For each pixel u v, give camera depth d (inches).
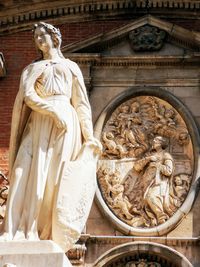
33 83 364.2
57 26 733.9
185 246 628.4
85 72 698.8
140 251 627.2
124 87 694.5
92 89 695.1
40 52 387.2
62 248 341.1
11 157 359.6
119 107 687.1
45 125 354.6
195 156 661.3
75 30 730.2
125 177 658.2
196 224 637.9
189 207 642.2
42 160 346.9
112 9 732.0
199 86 690.8
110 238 633.0
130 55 700.7
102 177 658.2
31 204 340.5
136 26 713.6
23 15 735.7
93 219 644.1
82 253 625.0
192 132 669.9
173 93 689.6
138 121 679.1
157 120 679.1
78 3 733.3
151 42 708.0
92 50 708.7
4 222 341.7
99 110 685.3
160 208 642.8
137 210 644.7
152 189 649.6
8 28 733.3
